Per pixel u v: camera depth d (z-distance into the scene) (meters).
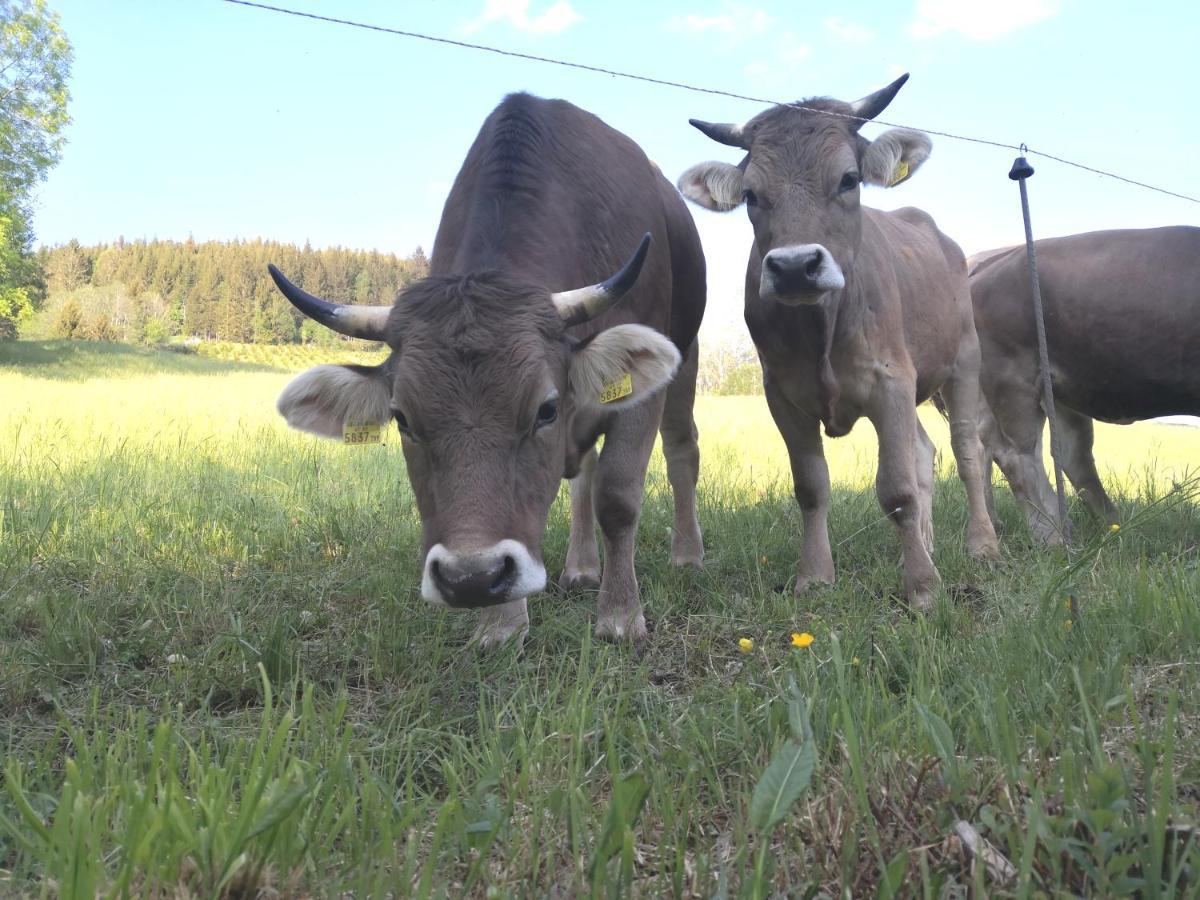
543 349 1.50
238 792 1.05
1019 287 2.95
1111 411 2.96
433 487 1.46
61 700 1.43
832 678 1.34
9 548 2.09
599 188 1.99
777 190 2.09
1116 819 0.81
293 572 2.11
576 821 0.93
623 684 1.43
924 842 0.87
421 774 1.23
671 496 3.06
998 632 1.55
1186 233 2.81
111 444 4.20
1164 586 1.62
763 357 2.27
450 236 1.87
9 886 0.81
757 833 0.92
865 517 2.78
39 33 16.12
